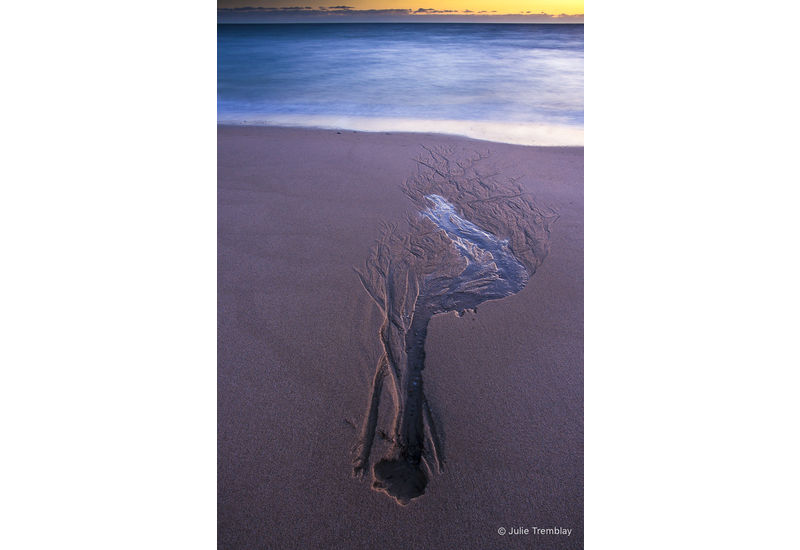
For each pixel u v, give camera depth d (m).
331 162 4.54
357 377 2.03
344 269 2.80
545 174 4.30
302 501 1.54
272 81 9.74
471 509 1.52
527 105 7.41
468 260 2.95
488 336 2.29
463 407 1.89
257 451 1.70
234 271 2.73
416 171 4.34
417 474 1.64
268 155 4.72
